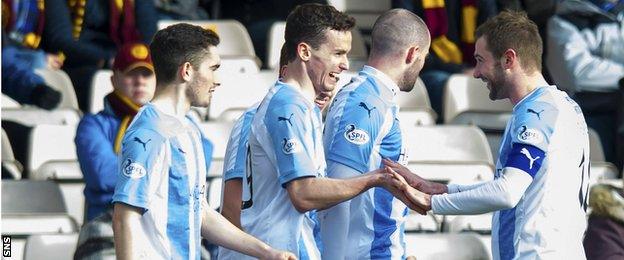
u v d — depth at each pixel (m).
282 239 16.22
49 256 20.25
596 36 29.50
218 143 24.16
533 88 16.61
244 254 16.02
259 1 29.83
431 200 16.34
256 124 16.33
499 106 27.97
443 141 25.52
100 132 21.39
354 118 17.06
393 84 17.47
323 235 17.36
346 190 16.00
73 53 27.61
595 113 28.67
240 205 17.12
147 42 27.88
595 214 21.20
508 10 17.72
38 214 21.86
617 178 26.67
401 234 17.61
